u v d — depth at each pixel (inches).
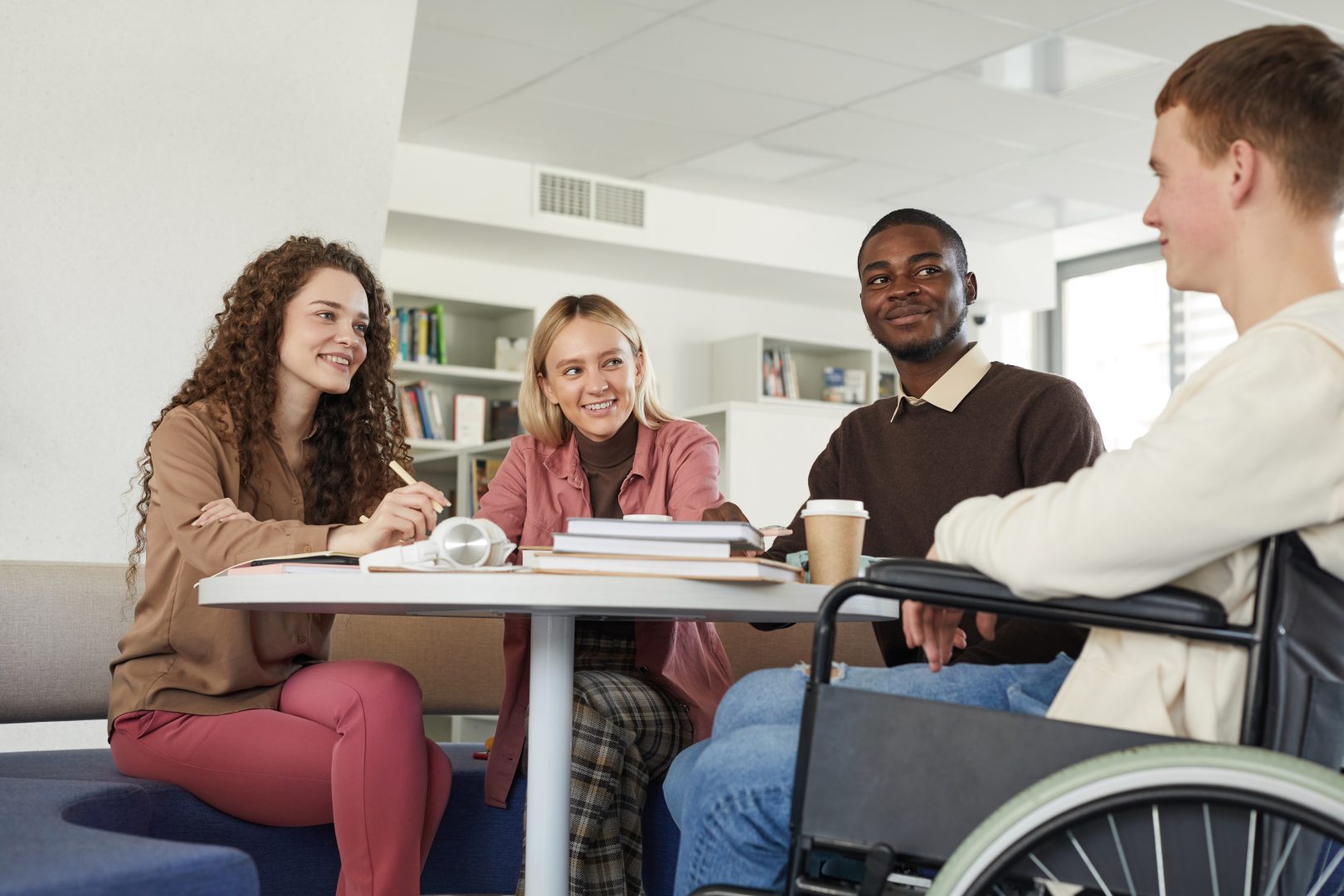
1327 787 37.8
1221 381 41.8
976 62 221.8
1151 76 227.5
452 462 285.4
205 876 46.1
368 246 136.8
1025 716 42.1
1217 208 46.2
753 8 199.8
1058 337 366.9
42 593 89.5
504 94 238.5
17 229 119.5
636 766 77.5
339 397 84.6
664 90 235.9
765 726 51.3
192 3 126.3
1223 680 42.5
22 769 78.0
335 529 66.4
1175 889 39.9
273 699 71.9
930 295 88.3
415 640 98.6
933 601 43.3
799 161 277.7
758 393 320.5
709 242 302.4
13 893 41.0
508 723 82.3
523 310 302.5
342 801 65.9
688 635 81.9
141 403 124.8
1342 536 41.1
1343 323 42.1
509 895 83.1
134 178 124.3
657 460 89.0
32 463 120.0
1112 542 40.9
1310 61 44.9
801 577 60.6
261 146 130.3
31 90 119.5
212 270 128.2
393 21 136.3
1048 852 40.9
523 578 49.9
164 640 72.6
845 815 43.1
